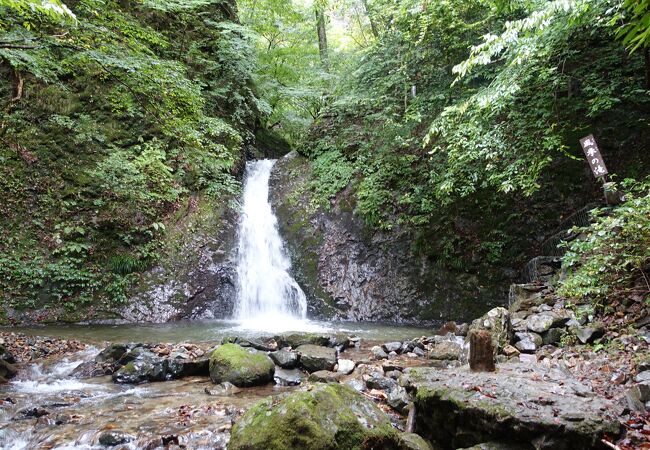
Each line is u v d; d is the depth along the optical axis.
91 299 10.60
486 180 9.26
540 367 4.38
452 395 3.49
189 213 12.62
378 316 11.06
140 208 11.97
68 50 7.35
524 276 9.89
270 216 13.57
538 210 10.43
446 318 10.54
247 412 3.48
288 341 7.14
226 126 10.18
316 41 19.05
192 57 15.08
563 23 7.05
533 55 7.17
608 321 5.46
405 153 12.63
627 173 9.50
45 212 11.05
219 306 11.61
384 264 11.59
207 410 4.54
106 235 11.39
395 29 12.14
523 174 7.86
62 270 10.48
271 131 20.34
